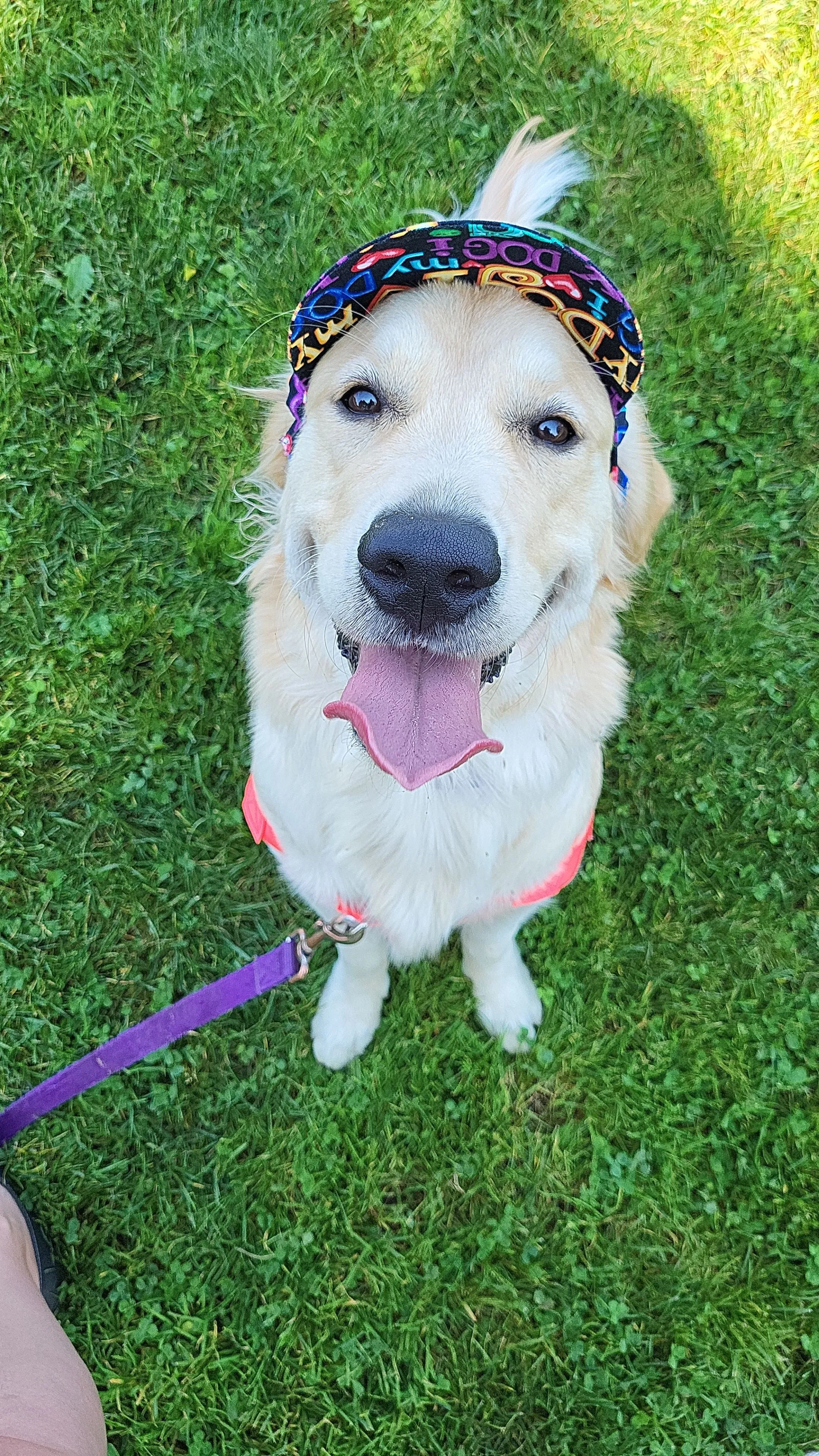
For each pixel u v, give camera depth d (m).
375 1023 0.63
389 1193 0.62
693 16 0.80
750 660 0.72
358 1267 0.60
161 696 0.69
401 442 0.38
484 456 0.37
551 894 0.53
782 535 0.75
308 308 0.39
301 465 0.41
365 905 0.51
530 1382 0.58
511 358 0.39
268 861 0.67
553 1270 0.60
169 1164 0.62
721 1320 0.59
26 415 0.72
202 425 0.73
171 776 0.68
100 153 0.76
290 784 0.47
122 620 0.69
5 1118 0.52
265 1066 0.63
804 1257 0.61
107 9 0.77
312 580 0.42
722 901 0.68
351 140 0.77
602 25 0.79
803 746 0.70
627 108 0.79
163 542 0.72
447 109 0.78
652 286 0.77
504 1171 0.62
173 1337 0.58
